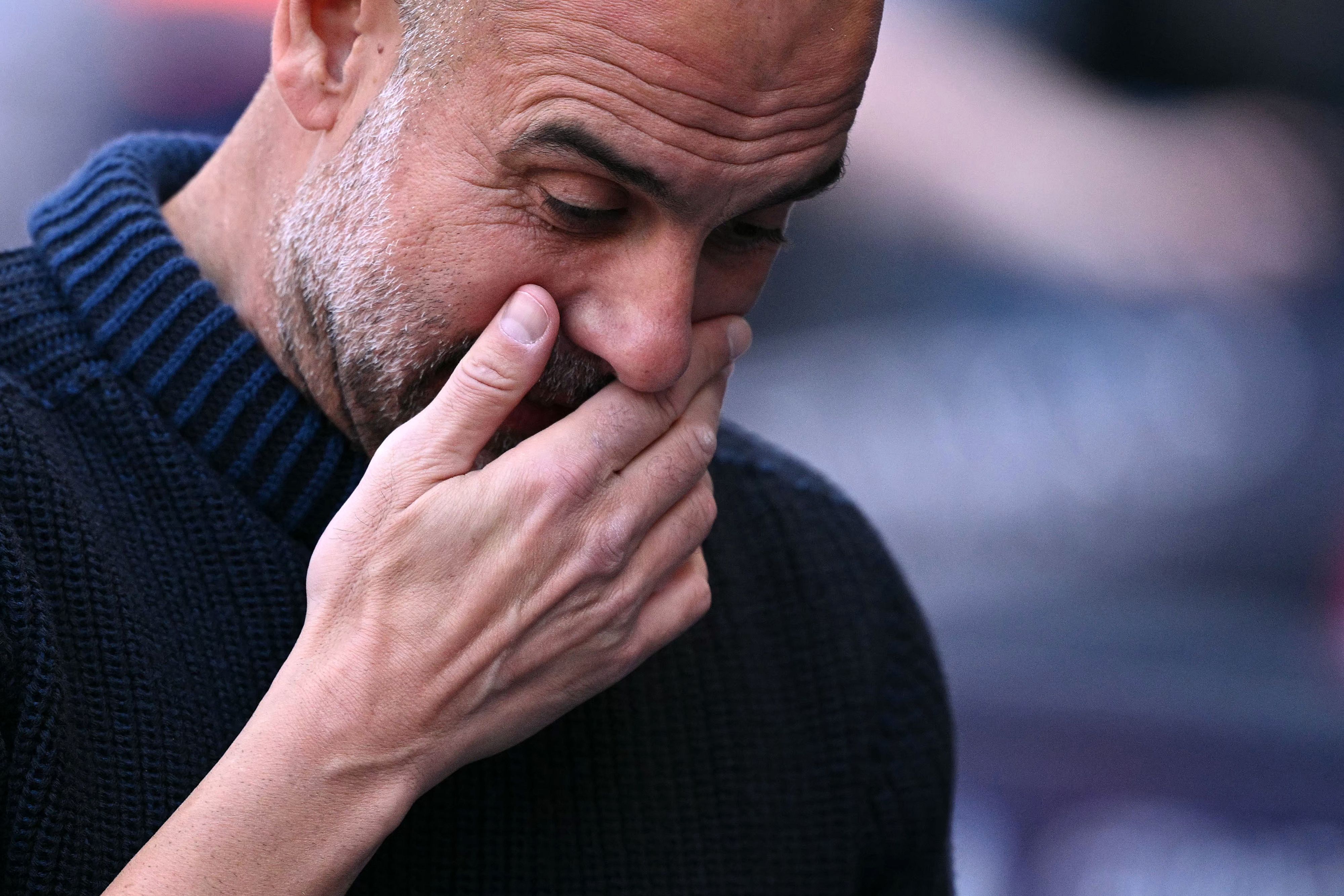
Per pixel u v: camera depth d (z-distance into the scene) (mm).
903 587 4590
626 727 3875
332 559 3150
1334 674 9188
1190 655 9367
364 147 3234
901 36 12289
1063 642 9531
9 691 3029
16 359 3432
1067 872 8750
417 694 3104
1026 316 10961
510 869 3656
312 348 3426
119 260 3543
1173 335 10859
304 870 2965
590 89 2895
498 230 3127
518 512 3176
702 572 3637
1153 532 10195
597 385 3375
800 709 4207
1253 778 8648
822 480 4668
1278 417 10477
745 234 3365
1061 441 10516
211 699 3348
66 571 3203
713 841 3930
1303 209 12047
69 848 3031
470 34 3029
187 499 3432
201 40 12422
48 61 12344
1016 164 11852
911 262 11234
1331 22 14039
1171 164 12289
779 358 11047
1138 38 13516
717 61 2852
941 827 4465
